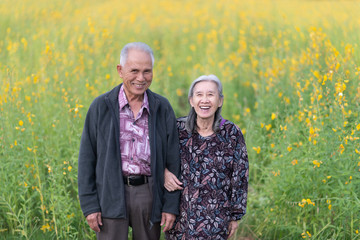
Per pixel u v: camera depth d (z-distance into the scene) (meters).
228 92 6.25
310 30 5.82
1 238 3.49
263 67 6.31
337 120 3.47
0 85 4.49
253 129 4.60
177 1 14.47
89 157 2.56
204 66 7.01
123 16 11.32
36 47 7.08
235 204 2.62
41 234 3.44
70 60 5.72
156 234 2.74
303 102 4.29
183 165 2.61
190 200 2.56
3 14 9.73
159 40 9.88
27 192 3.69
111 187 2.50
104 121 2.53
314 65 4.54
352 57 4.18
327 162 3.31
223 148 2.59
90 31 6.78
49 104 4.79
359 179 3.22
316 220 3.37
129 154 2.52
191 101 2.62
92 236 3.37
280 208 3.58
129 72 2.43
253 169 4.68
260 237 3.58
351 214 3.11
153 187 2.56
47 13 10.65
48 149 4.05
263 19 9.27
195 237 2.53
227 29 9.12
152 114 2.55
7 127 3.96
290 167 3.53
